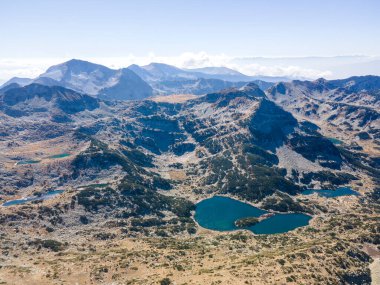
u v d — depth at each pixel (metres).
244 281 174.38
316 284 173.62
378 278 194.38
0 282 193.00
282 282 173.12
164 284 184.62
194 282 181.38
